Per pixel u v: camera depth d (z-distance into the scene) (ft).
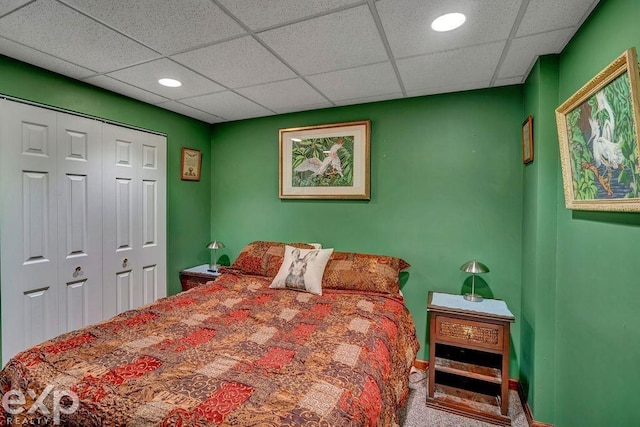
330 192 9.47
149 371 3.94
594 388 4.72
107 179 8.17
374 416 3.64
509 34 5.34
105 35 5.44
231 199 11.20
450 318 6.79
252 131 10.77
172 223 10.09
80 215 7.59
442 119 8.25
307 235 9.96
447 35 5.40
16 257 6.45
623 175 3.76
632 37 3.71
